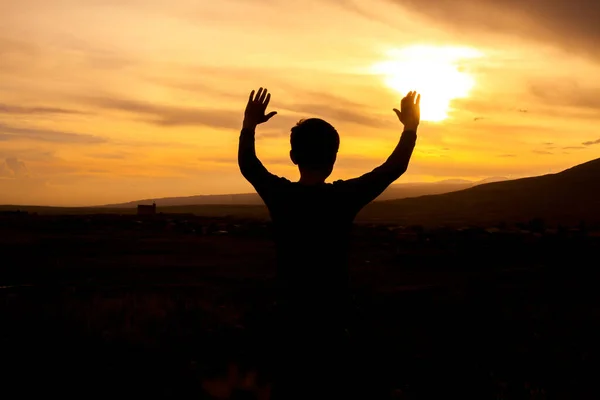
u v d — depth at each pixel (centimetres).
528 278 1981
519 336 983
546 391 693
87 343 838
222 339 860
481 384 707
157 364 750
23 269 2083
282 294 322
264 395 625
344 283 321
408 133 334
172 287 1652
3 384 670
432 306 1288
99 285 1712
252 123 345
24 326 927
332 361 307
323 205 321
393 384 680
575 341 947
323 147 329
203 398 627
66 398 630
